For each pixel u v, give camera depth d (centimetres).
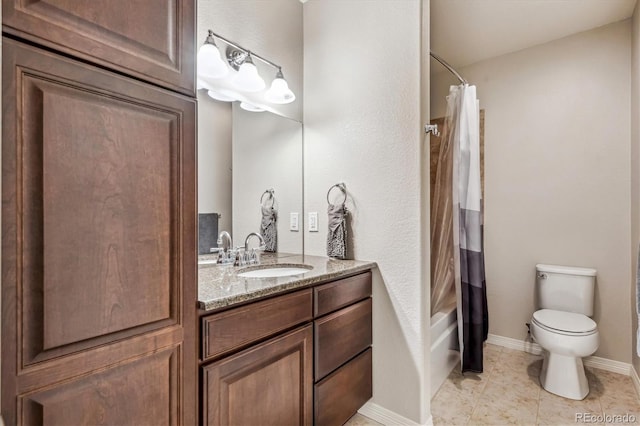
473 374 224
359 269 161
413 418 162
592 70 235
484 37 245
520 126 263
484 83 278
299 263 171
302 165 203
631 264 220
